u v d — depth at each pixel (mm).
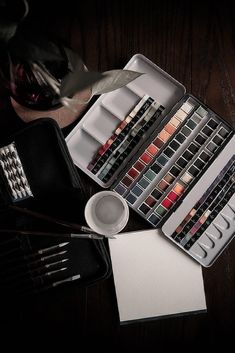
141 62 875
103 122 883
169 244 884
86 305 893
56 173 841
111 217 791
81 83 608
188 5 907
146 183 874
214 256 880
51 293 835
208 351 904
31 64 668
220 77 906
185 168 875
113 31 899
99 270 847
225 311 905
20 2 610
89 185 894
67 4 891
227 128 866
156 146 876
